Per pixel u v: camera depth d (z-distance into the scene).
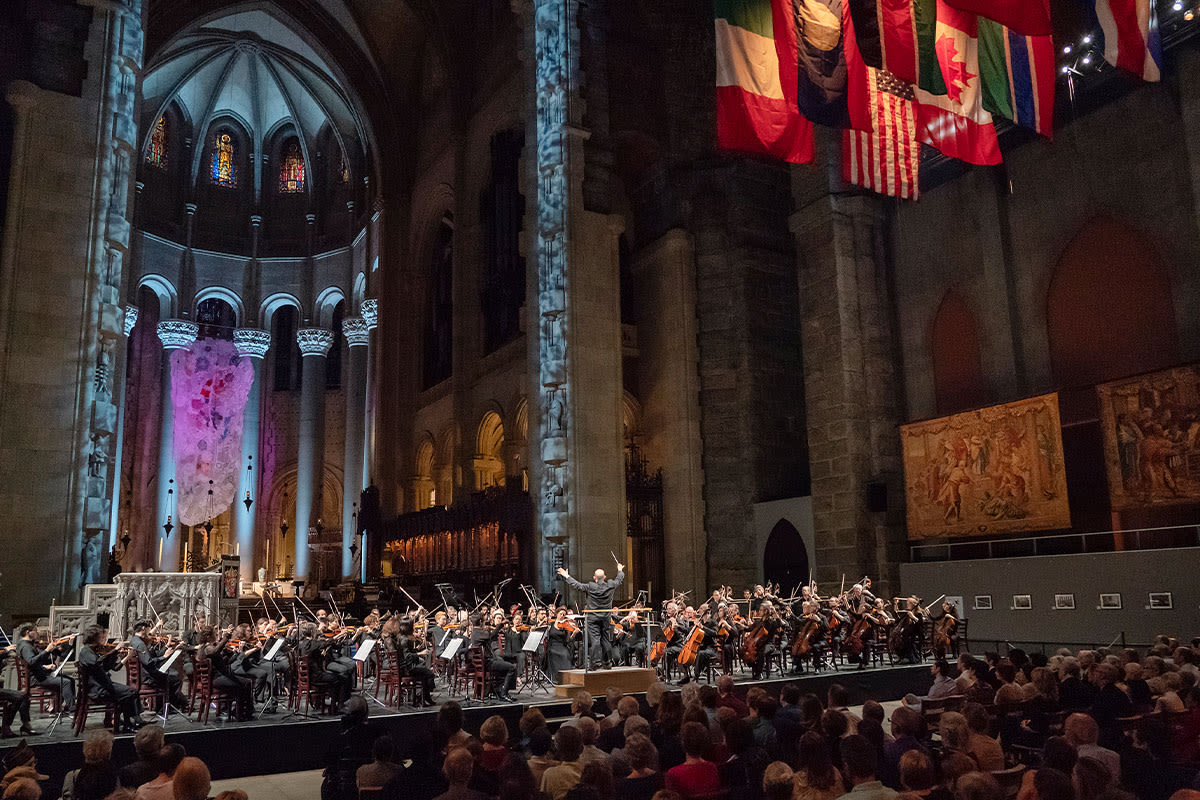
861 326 28.23
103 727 13.97
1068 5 24.03
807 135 18.81
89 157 25.42
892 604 23.44
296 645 16.11
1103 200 23.42
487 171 42.59
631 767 6.93
